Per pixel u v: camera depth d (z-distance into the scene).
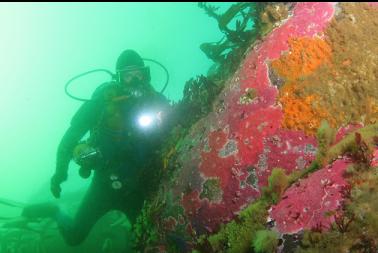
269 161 1.07
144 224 1.40
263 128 1.10
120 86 1.67
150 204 1.41
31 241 2.31
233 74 1.34
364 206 0.71
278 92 1.11
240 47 1.54
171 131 1.59
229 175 1.12
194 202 1.18
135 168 1.70
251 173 1.08
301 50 1.12
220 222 1.12
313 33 1.14
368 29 1.12
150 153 1.65
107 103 1.64
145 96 1.67
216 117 1.25
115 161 1.69
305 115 1.05
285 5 1.33
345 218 0.72
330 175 0.84
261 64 1.17
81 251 2.20
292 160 1.03
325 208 0.77
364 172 0.79
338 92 1.06
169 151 1.47
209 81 1.44
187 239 1.20
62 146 1.81
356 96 1.05
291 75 1.10
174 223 1.24
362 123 1.02
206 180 1.17
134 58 1.67
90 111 1.76
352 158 0.84
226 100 1.24
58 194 1.95
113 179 1.72
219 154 1.16
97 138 1.66
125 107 1.63
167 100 1.79
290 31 1.17
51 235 2.32
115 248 2.12
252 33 1.53
